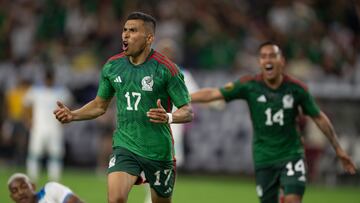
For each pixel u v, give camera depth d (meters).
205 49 54.72
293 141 24.42
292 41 56.91
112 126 46.56
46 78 44.19
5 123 49.16
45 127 44.03
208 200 37.81
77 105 48.12
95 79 48.53
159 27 55.31
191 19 56.66
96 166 49.06
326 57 56.34
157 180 20.48
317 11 61.47
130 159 19.92
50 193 21.00
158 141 20.11
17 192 21.00
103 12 57.81
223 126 48.03
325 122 24.69
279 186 24.59
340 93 48.09
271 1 61.09
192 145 47.97
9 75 49.66
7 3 59.91
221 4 59.97
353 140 47.69
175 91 20.06
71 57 55.06
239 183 45.97
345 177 47.56
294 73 53.59
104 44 55.69
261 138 24.61
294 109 24.47
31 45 57.44
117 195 19.38
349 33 61.09
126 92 20.11
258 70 53.06
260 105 24.56
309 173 46.75
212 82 47.81
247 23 59.28
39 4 59.66
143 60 20.16
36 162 44.22
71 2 58.78
